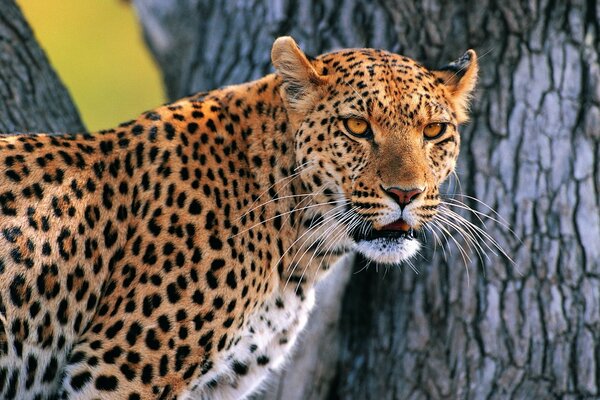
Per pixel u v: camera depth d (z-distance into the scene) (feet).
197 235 28.66
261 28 40.96
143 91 103.30
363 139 29.19
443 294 38.01
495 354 37.47
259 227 29.84
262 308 30.45
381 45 39.04
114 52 105.19
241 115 30.63
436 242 38.17
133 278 28.48
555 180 37.86
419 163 29.07
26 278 27.48
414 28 38.78
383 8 38.99
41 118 36.50
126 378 28.19
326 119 29.32
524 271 37.52
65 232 28.12
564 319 37.32
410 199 29.07
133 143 29.63
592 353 37.24
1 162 27.91
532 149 37.99
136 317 28.22
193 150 29.55
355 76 29.22
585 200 37.70
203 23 43.86
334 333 39.58
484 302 37.60
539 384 37.29
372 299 39.88
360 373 39.68
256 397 38.88
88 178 28.78
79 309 28.48
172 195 28.94
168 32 51.52
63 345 28.48
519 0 38.22
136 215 29.04
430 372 38.06
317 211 30.50
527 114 38.17
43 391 28.53
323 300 38.68
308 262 31.27
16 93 36.17
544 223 37.68
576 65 38.40
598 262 37.55
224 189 29.45
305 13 39.93
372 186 29.04
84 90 102.53
